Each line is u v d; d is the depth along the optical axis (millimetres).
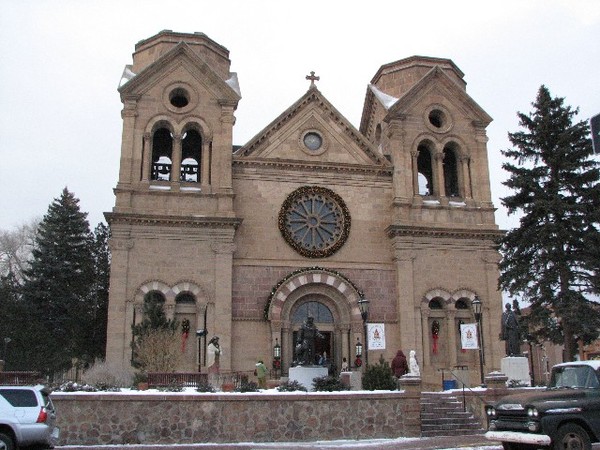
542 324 43969
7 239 82750
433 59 53781
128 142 45500
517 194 44438
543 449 19281
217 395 26219
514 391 31219
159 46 49281
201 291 43500
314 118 49281
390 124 49938
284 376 43625
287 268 45781
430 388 44438
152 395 25812
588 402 19016
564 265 41938
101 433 25234
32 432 19172
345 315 45625
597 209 42031
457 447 23438
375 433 27219
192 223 44312
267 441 26062
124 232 43500
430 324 46875
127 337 41844
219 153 46438
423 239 47500
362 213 48062
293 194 47125
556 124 44875
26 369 54625
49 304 62031
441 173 49875
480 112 51625
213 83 47781
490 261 48094
